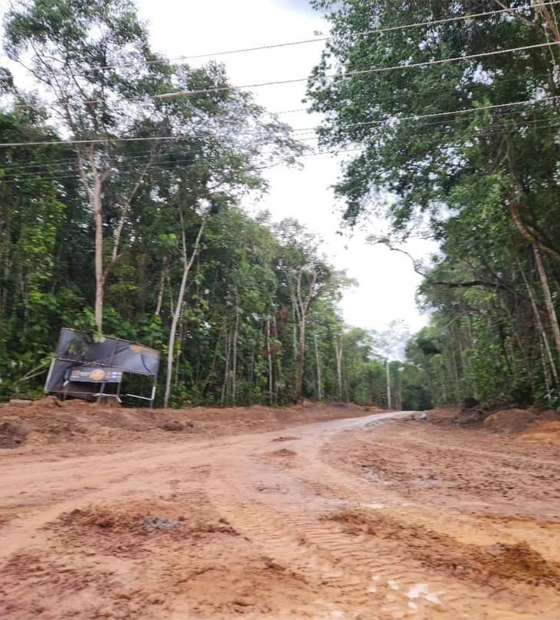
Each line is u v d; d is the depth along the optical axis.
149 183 26.25
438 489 7.46
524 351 23.47
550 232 17.30
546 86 16.62
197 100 23.00
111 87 21.83
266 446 14.16
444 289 31.77
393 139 18.00
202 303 28.62
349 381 63.81
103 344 21.44
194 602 3.33
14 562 4.14
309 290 45.03
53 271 24.11
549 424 15.93
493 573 3.83
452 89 16.61
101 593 3.49
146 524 5.31
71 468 9.46
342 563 4.09
